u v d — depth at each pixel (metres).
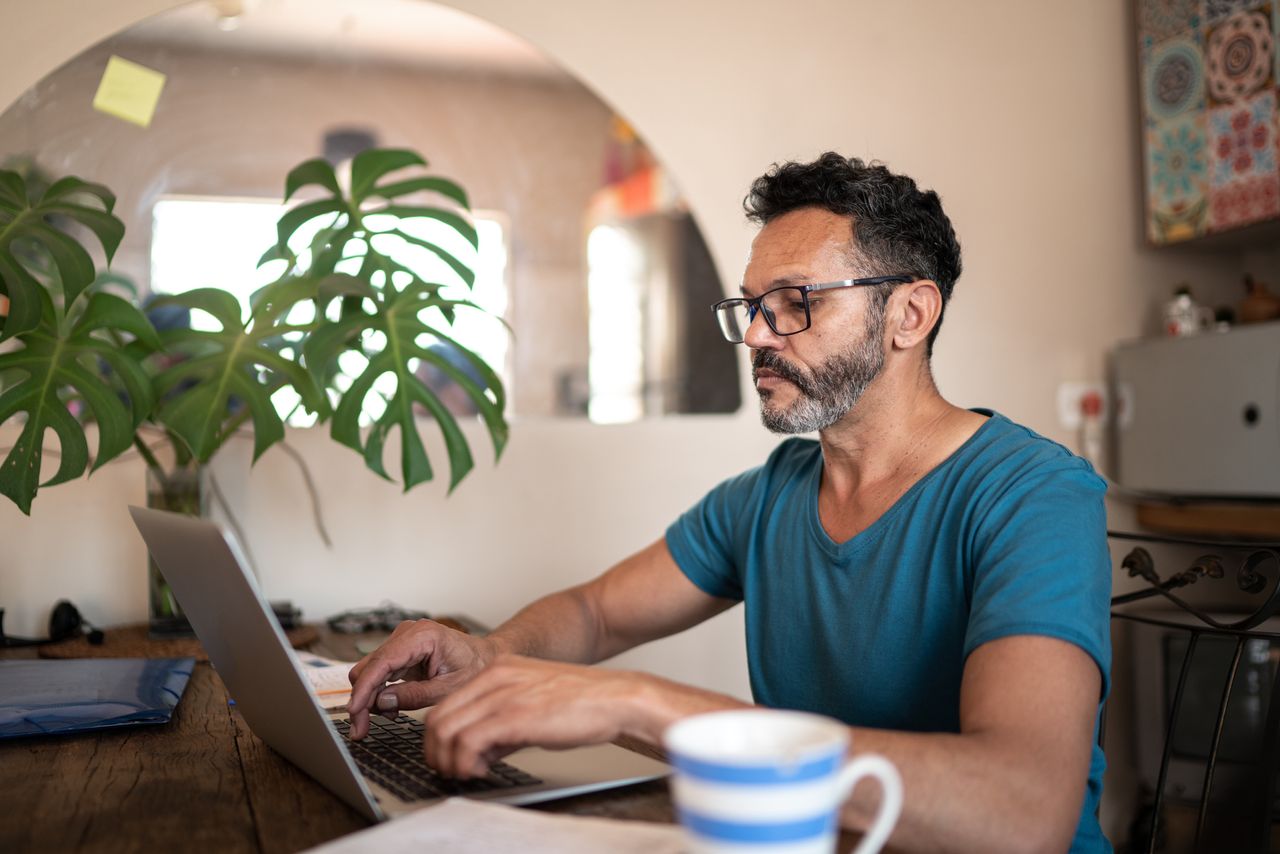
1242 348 2.06
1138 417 2.32
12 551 1.76
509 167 2.12
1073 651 0.82
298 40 2.00
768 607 1.21
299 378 1.53
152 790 0.85
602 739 0.73
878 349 1.14
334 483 1.93
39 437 1.39
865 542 1.10
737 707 0.71
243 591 0.76
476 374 2.06
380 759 0.89
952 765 0.72
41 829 0.76
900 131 2.29
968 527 1.02
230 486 1.87
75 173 1.85
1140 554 1.27
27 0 1.81
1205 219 2.26
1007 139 2.37
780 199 1.19
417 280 1.69
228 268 1.96
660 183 2.18
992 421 1.11
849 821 0.71
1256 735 1.93
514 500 2.04
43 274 1.81
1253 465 2.04
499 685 0.79
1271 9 2.09
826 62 2.25
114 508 1.82
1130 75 2.46
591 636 1.32
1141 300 2.46
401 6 2.03
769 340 1.15
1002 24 2.37
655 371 2.16
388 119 2.07
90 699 1.10
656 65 2.17
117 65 1.88
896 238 1.15
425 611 1.98
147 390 1.47
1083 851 0.98
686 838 0.47
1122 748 2.32
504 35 2.09
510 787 0.80
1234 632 1.14
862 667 1.08
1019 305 2.37
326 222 1.99
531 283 2.12
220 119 1.96
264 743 0.99
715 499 1.38
